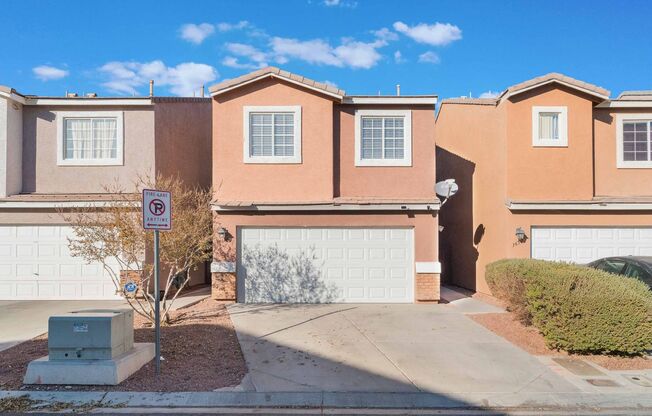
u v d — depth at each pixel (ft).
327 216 40.09
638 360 23.76
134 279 39.32
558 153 41.04
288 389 19.85
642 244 40.57
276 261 40.01
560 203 39.68
